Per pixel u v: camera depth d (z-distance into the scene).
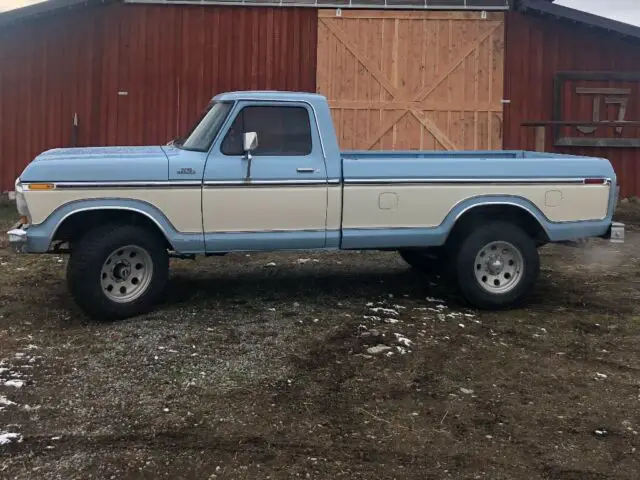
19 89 13.88
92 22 13.77
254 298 7.17
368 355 5.55
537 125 13.67
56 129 13.95
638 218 13.16
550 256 9.99
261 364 5.30
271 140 6.52
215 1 13.70
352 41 13.76
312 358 5.45
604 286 8.08
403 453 4.01
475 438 4.21
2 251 9.65
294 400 4.69
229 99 6.55
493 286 6.92
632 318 6.77
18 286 7.64
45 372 5.10
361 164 6.61
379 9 13.67
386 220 6.69
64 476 3.69
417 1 13.68
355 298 7.24
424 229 6.75
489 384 5.06
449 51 13.74
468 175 6.77
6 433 4.12
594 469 3.88
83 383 4.90
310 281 8.00
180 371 5.14
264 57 13.85
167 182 6.24
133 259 6.38
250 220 6.46
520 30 13.84
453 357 5.58
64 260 9.09
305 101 6.58
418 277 8.27
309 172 6.50
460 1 13.71
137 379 4.98
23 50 13.80
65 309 6.73
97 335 5.90
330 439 4.16
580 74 13.89
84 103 13.91
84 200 6.09
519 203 6.86
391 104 13.81
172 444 4.05
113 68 13.87
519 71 13.88
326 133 6.60
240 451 3.99
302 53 13.83
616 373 5.34
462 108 13.83
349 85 13.82
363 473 3.78
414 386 4.98
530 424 4.42
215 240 6.42
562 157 7.34
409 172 6.68
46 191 6.01
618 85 14.02
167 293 7.31
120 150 6.70
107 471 3.74
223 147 6.41
